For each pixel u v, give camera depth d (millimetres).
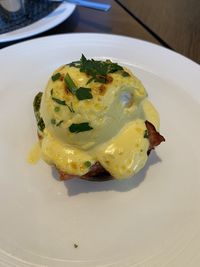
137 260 128
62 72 148
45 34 227
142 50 208
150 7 255
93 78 140
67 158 140
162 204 148
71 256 130
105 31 232
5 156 163
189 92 189
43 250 132
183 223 140
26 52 203
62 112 139
